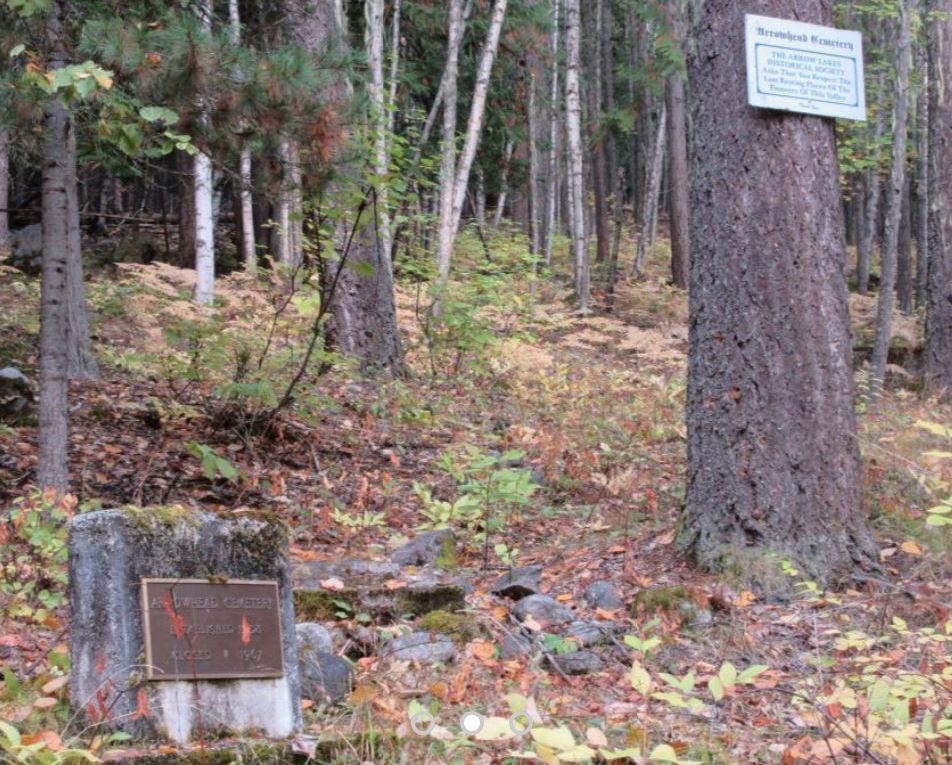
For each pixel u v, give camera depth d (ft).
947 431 14.08
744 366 20.86
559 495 29.50
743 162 21.11
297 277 42.47
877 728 11.52
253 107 23.97
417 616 18.74
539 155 99.91
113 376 39.01
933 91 53.52
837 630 16.76
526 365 43.60
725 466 20.88
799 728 13.69
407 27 84.89
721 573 20.27
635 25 115.75
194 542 13.01
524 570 21.77
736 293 21.02
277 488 27.02
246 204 67.87
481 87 58.34
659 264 102.89
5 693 13.28
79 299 39.29
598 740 9.72
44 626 17.62
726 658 17.01
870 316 78.02
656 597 18.80
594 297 79.66
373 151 30.37
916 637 17.01
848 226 130.11
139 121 23.81
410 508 28.50
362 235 41.09
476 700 14.53
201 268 52.13
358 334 43.04
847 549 20.33
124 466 28.63
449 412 38.99
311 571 20.57
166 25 24.67
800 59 21.18
